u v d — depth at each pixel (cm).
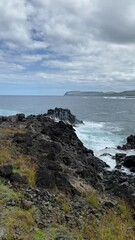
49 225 1185
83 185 1838
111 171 2789
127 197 1761
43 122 4231
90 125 7444
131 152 3938
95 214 1421
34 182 1544
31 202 1339
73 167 2230
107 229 1256
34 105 17775
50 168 1894
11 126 3728
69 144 3269
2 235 998
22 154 2064
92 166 2689
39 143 2450
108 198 1747
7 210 1193
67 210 1367
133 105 18900
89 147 4441
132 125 7619
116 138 5381
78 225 1259
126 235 1284
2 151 1966
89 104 19938
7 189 1412
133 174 2786
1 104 18538
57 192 1549
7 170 1559
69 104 19712
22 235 1030
